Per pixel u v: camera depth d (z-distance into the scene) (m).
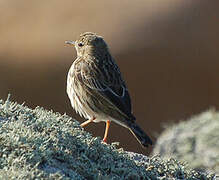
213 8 19.73
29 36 20.30
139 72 18.81
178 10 19.91
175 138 12.76
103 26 20.05
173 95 18.67
